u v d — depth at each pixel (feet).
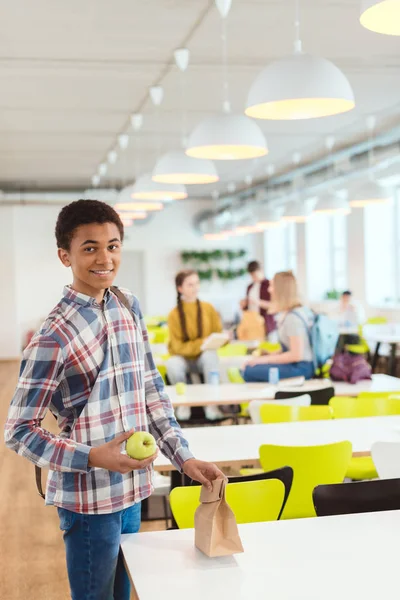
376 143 35.96
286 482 10.53
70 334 7.13
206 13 20.01
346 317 41.45
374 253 45.42
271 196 53.36
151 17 20.25
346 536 7.59
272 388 19.93
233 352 28.81
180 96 29.66
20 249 58.85
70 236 7.29
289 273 20.92
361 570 6.72
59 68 25.26
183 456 7.52
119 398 7.30
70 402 7.22
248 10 19.88
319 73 11.74
